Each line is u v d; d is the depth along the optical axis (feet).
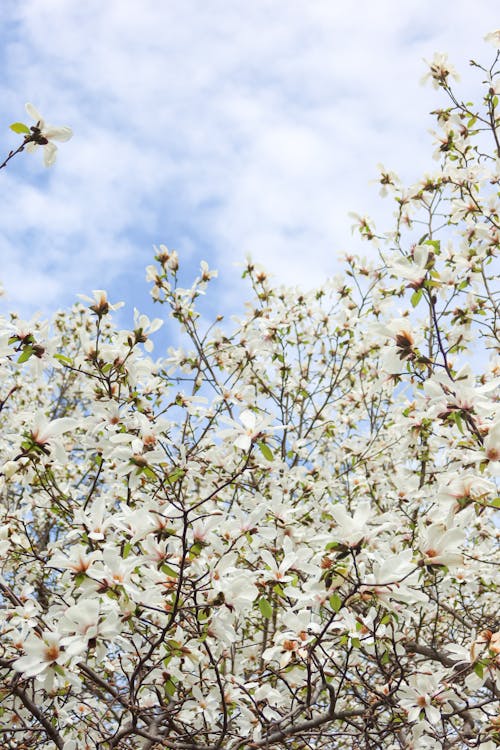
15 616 8.96
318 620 9.34
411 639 10.35
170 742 9.09
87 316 13.17
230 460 10.16
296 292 13.07
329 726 10.10
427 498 10.77
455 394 8.70
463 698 8.96
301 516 10.56
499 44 11.15
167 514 8.84
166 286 11.57
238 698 9.22
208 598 8.74
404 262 9.00
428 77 11.37
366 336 12.23
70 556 8.55
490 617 10.58
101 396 9.78
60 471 11.27
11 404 13.16
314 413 13.64
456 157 11.43
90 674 8.91
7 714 9.37
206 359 11.56
